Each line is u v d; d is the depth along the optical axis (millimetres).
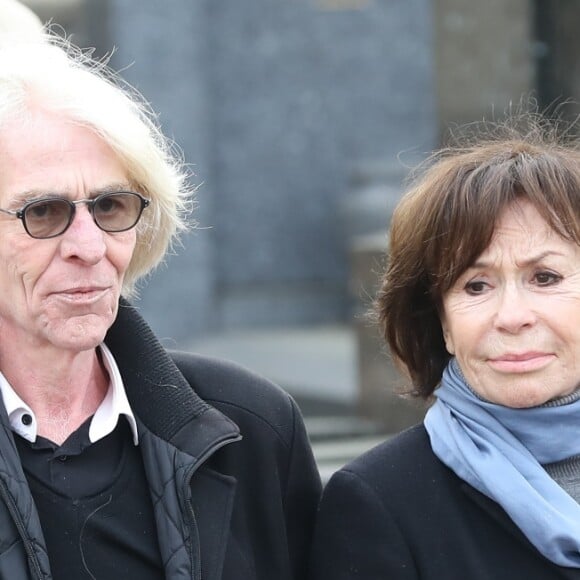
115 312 5391
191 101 30094
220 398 6090
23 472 5250
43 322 5238
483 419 5848
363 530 5867
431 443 5996
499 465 5711
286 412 6250
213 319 31422
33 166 5133
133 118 5383
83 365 5520
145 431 5586
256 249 32188
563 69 15000
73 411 5551
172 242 6078
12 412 5383
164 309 29609
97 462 5492
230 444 5977
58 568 5242
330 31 32000
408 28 32031
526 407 5766
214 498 5598
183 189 5945
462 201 5715
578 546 5562
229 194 32062
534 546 5688
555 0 15031
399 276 6125
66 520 5309
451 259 5758
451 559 5770
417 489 5910
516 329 5621
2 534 5047
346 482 5953
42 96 5207
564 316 5625
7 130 5148
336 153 32125
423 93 32125
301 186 32156
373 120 32125
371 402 17109
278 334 30797
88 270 5207
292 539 6262
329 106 32062
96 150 5246
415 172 6555
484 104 15359
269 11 31828
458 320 5785
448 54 15539
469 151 6148
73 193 5168
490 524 5812
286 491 6203
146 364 5742
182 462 5484
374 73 32031
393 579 5770
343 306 32062
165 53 29125
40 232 5145
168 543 5340
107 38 27406
